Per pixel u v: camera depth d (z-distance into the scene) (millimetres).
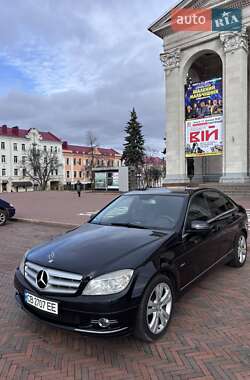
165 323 3441
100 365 2936
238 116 23547
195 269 4098
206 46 25688
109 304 2922
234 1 23562
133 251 3365
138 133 55000
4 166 75500
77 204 20594
